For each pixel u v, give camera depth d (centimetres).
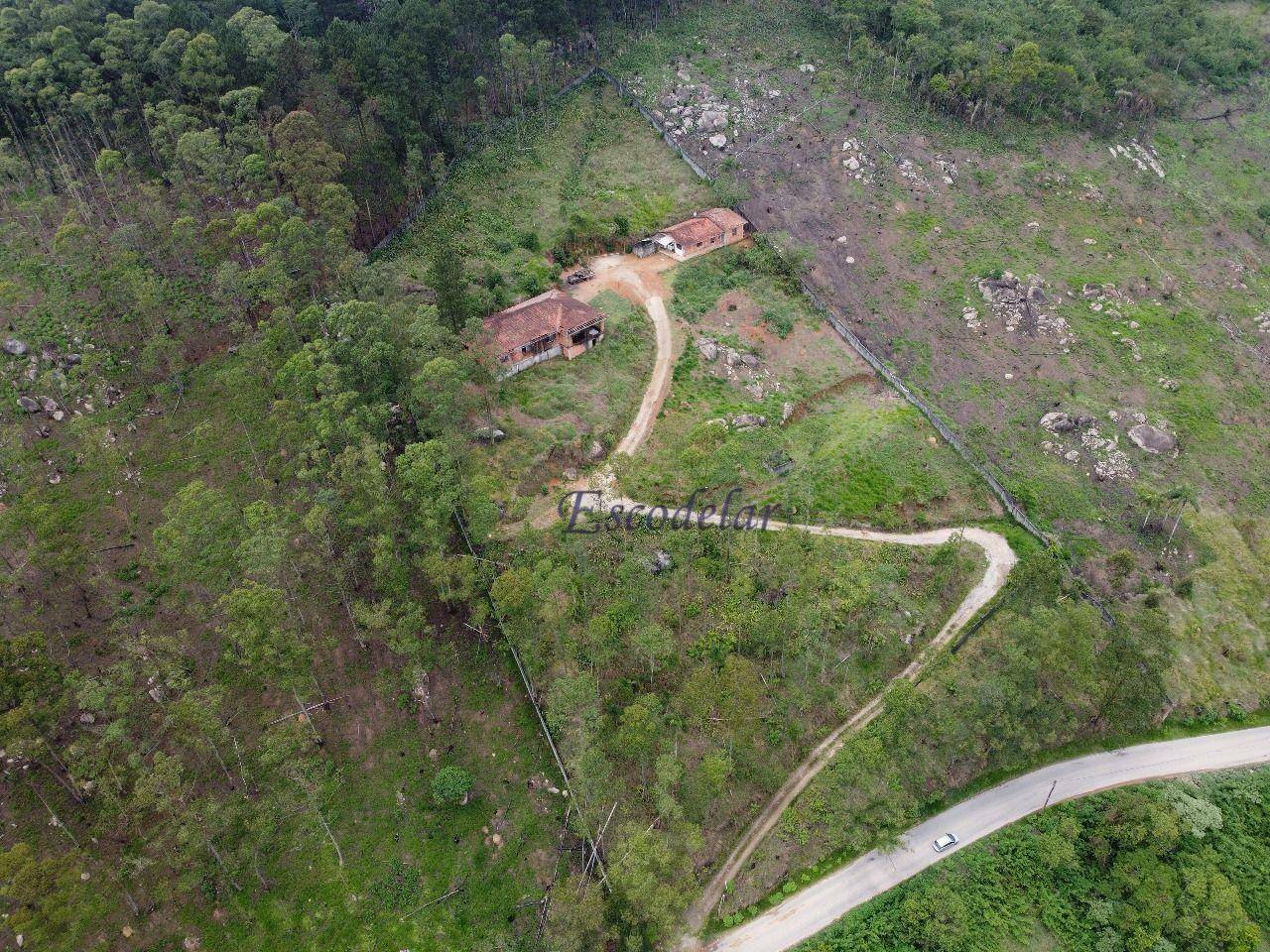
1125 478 10244
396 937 6122
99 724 6612
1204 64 17300
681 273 11906
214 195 10762
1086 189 14112
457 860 6494
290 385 8194
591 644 7300
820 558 8788
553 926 6025
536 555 7838
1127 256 13138
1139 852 7150
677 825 6650
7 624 6950
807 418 10394
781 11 17325
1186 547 9688
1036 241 13150
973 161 14375
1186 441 10712
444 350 8519
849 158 14025
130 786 6309
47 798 6238
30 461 8175
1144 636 7669
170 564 6838
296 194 10012
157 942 5872
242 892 6144
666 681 7606
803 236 12800
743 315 11488
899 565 8981
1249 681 8781
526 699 7325
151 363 8850
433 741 7056
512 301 10919
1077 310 12200
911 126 14800
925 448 10194
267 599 6253
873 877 7012
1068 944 6806
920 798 7462
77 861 5309
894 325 11775
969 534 9512
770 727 7556
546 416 9625
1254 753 8188
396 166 11431
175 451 8712
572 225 12200
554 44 15262
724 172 13612
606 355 10519
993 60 14538
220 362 9562
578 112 14450
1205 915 6794
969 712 7444
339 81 11669
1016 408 10875
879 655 8238
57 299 9350
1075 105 15225
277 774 6631
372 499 7138
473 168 12825
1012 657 7406
